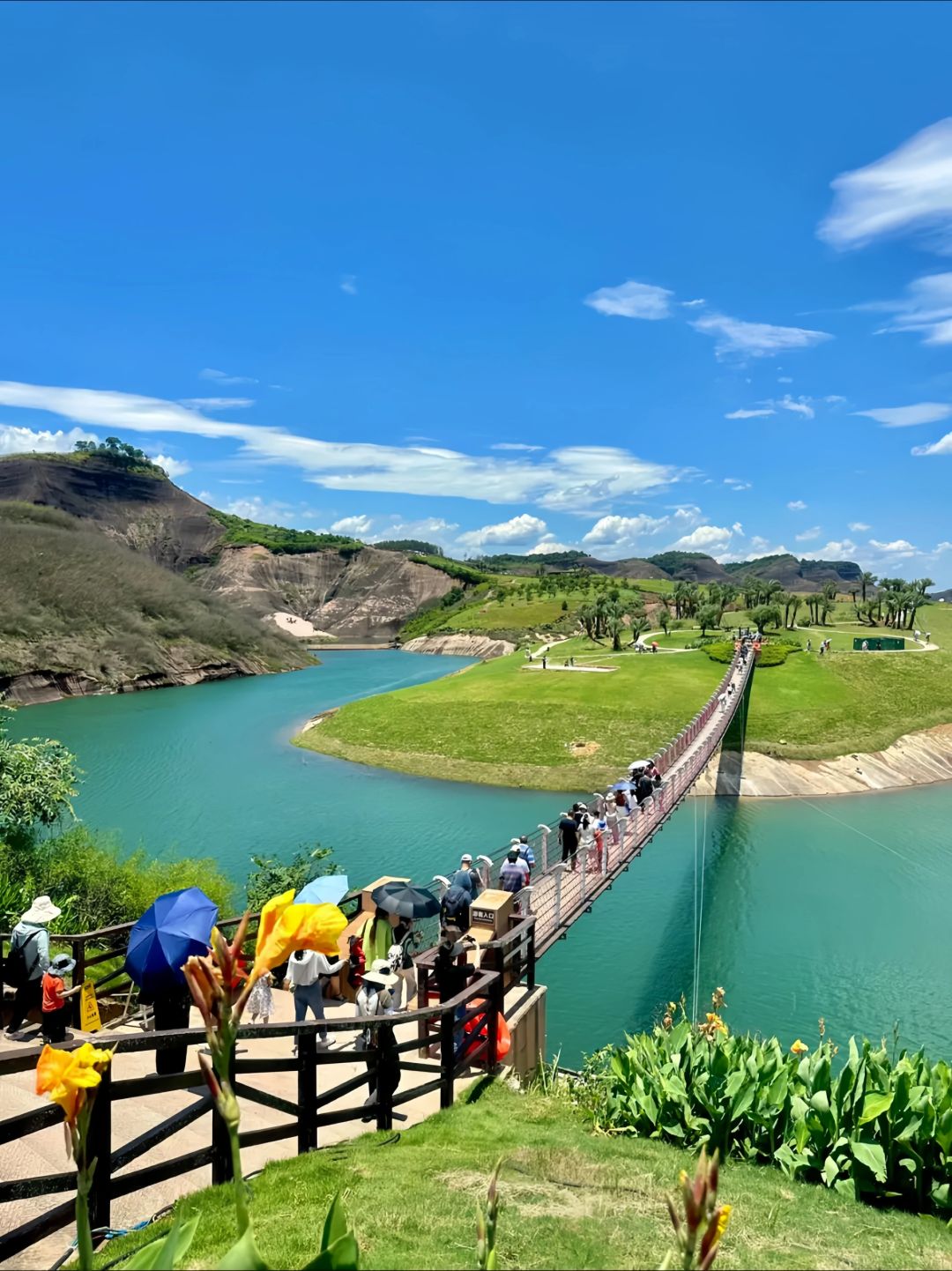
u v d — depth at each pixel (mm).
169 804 53188
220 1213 6184
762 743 63812
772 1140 8789
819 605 155125
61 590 135875
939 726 73125
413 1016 8914
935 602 165625
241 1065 6840
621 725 66750
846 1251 6438
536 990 14094
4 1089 8828
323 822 48875
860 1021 25469
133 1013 12867
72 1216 5488
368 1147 8062
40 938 10234
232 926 19906
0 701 30172
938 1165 7672
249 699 111812
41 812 27703
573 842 24172
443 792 56594
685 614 174625
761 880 38688
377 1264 5293
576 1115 10234
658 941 31359
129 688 125062
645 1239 6160
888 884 38094
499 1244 5863
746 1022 25359
